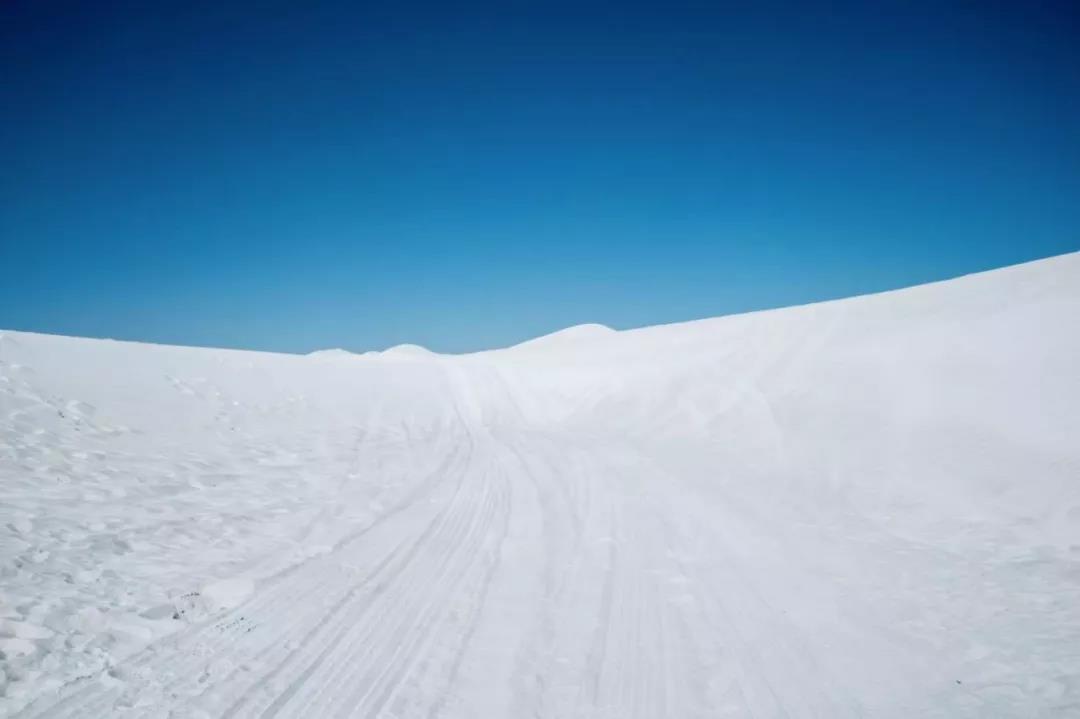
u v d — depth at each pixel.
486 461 13.05
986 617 5.25
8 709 3.67
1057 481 7.81
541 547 7.29
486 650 4.71
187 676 4.19
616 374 23.36
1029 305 13.59
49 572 5.67
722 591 5.89
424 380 26.27
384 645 4.76
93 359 16.09
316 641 4.79
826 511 8.54
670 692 4.14
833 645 4.82
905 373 12.58
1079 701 3.98
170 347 20.81
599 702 4.02
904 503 8.43
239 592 5.71
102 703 3.81
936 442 9.80
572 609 5.50
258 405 16.62
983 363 11.52
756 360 18.17
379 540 7.54
